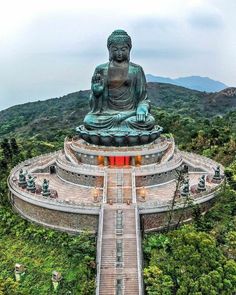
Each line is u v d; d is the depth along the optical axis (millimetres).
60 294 44188
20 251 51656
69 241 51594
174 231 50656
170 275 43688
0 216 59594
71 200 57250
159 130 68375
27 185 60281
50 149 98375
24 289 45094
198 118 168000
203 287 40812
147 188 61719
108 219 50281
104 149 64188
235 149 86500
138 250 45625
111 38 66625
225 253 47125
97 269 43469
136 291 41656
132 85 68250
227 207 56375
